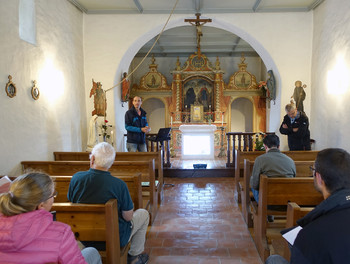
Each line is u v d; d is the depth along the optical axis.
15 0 3.67
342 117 4.85
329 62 5.32
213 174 6.14
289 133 4.64
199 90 11.37
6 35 3.49
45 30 4.50
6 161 3.49
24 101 3.87
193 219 3.66
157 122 12.27
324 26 5.52
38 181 1.24
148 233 3.21
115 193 1.97
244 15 6.25
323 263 0.88
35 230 1.14
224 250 2.79
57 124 4.87
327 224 0.93
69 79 5.43
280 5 5.93
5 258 1.11
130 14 6.27
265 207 2.51
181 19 6.28
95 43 6.29
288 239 1.30
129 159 4.37
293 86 6.25
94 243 2.03
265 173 2.76
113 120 6.35
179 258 2.62
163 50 11.20
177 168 6.24
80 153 4.53
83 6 5.98
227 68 11.74
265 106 11.08
